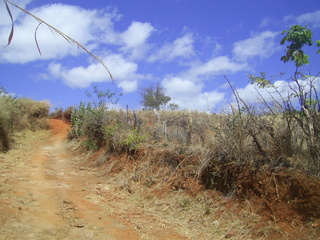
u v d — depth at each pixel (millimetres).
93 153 14312
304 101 6742
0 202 5848
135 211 7301
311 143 6422
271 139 6953
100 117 14961
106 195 8391
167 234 5945
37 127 24641
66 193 7723
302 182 5922
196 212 7039
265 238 5602
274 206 6098
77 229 5379
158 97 38344
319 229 5297
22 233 4703
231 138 7484
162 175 9117
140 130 12531
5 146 14609
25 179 8531
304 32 6578
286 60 6844
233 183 7141
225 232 6070
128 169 10508
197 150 8695
